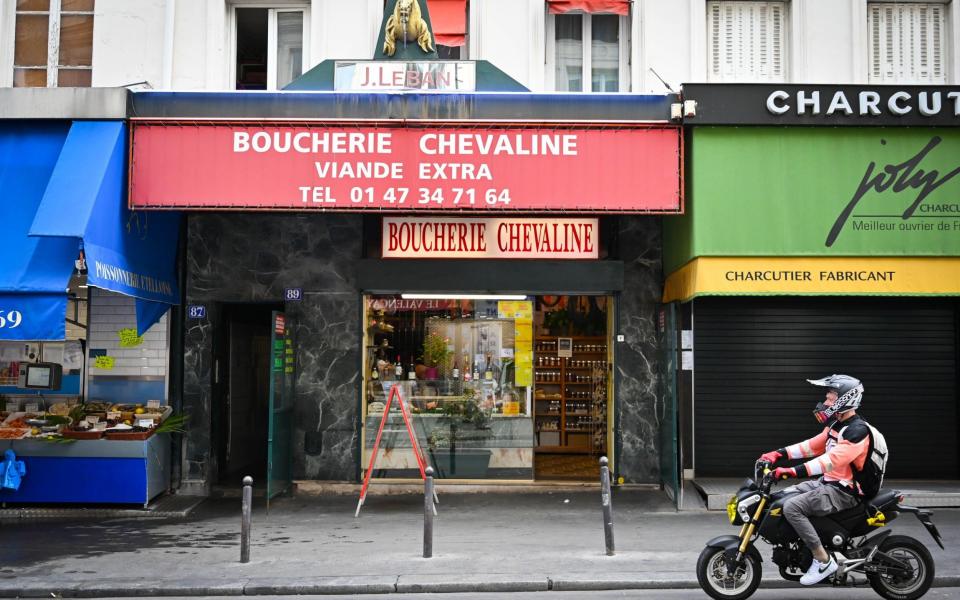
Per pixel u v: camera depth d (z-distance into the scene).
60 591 7.53
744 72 11.80
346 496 11.82
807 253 10.03
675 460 10.76
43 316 9.51
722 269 10.01
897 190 10.12
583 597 7.25
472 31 11.77
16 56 11.94
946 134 10.19
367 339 12.16
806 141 10.16
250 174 9.99
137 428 11.07
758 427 11.86
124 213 10.09
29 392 11.78
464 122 10.02
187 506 11.10
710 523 10.02
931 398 11.75
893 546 6.75
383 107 10.12
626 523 10.07
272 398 10.95
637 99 10.10
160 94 10.16
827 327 11.88
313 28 11.85
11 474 10.65
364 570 7.95
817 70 11.59
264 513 10.84
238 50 12.21
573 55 12.09
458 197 9.98
